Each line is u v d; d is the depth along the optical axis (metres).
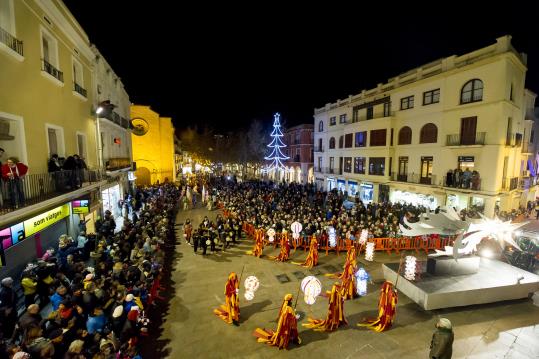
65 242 9.74
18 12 8.79
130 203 20.41
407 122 23.30
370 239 14.10
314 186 34.62
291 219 16.09
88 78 15.74
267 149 48.78
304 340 7.71
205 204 28.84
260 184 34.28
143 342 7.57
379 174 25.67
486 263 11.29
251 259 13.55
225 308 9.05
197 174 55.50
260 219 17.02
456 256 9.48
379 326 8.16
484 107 17.75
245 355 7.16
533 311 8.91
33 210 8.20
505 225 9.05
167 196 24.83
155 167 37.44
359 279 9.84
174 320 8.62
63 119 12.14
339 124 32.12
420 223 10.23
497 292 9.37
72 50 13.35
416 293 9.37
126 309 7.11
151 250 11.55
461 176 18.80
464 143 19.02
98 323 6.58
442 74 20.02
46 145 10.49
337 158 32.41
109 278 8.02
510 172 19.23
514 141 19.03
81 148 14.70
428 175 21.69
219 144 53.38
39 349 4.98
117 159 20.77
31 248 9.27
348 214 18.50
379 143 25.53
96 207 14.92
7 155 8.65
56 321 5.98
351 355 7.14
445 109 20.08
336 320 8.17
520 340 7.58
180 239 16.92
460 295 9.07
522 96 19.66
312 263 12.56
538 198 24.55
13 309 6.37
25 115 9.10
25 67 9.12
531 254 11.58
